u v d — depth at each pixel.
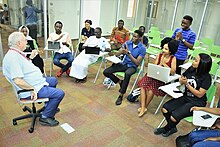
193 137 1.87
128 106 3.00
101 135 2.32
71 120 2.55
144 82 2.83
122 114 2.78
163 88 2.40
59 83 3.58
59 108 2.79
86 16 6.40
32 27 4.46
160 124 2.51
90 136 2.29
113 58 3.30
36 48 3.36
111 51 4.00
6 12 4.15
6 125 2.35
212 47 4.28
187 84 2.25
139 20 7.14
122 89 3.02
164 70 2.50
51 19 5.81
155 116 2.79
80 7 5.98
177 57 3.21
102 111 2.82
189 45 3.15
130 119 2.68
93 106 2.92
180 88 2.48
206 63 2.07
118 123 2.58
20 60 2.04
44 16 4.48
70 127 2.42
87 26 4.43
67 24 6.29
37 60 3.00
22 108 2.70
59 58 3.77
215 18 5.79
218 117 1.88
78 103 2.97
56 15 5.89
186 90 2.34
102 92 3.38
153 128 2.53
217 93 3.54
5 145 2.03
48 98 2.25
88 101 3.05
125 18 7.37
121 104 3.04
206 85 2.12
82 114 2.71
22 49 2.08
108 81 3.61
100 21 7.07
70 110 2.78
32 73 2.15
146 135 2.39
